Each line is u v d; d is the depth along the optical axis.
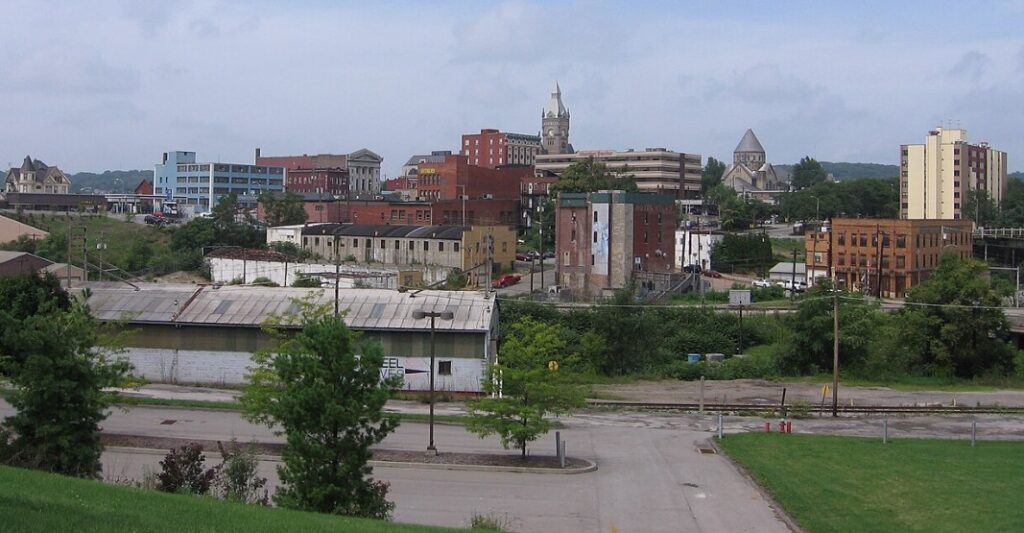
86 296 42.28
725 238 156.62
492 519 33.00
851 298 85.06
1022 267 150.62
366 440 28.97
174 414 51.22
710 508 36.22
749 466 42.72
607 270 123.62
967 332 76.94
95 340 37.91
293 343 41.78
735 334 89.81
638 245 124.94
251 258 119.19
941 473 41.16
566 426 52.97
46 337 31.19
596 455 45.62
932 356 78.31
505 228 137.88
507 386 42.84
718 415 57.59
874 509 35.22
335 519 25.66
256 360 41.94
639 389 69.12
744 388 70.69
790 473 41.25
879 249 117.31
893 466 42.66
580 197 125.81
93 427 32.41
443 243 128.12
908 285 125.00
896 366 78.25
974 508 35.12
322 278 99.88
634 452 46.50
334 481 28.27
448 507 35.25
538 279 132.12
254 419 40.59
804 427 54.31
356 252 135.00
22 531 19.83
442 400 60.09
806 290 111.00
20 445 31.03
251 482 33.22
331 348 28.97
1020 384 74.25
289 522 24.23
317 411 28.42
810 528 32.81
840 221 130.12
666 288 117.56
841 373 77.00
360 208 163.50
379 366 30.14
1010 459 44.38
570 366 59.31
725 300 111.81
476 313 63.47
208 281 118.50
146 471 35.56
